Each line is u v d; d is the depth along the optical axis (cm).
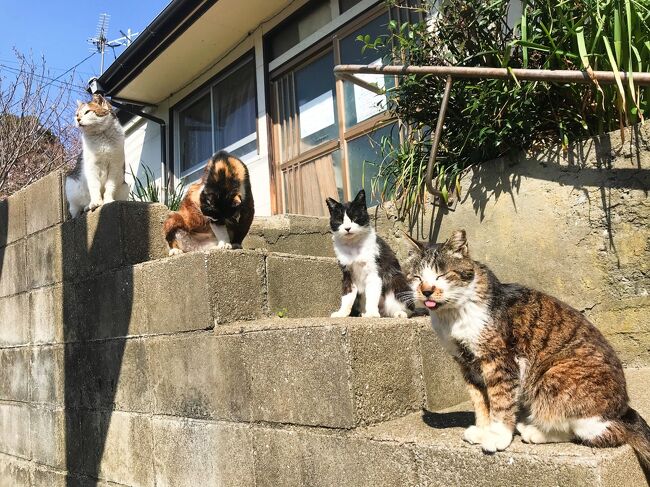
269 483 251
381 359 240
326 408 232
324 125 639
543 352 195
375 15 577
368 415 229
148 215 363
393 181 450
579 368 186
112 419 348
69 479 383
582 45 282
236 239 378
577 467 166
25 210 455
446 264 208
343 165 600
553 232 316
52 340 413
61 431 396
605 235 296
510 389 195
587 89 308
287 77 690
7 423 465
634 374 271
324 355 233
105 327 359
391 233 409
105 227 363
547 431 190
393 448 209
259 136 716
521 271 329
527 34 328
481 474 186
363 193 374
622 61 292
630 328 286
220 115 812
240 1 648
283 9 677
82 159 405
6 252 481
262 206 705
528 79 287
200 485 285
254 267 310
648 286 281
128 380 337
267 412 255
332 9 632
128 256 350
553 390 188
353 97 597
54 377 408
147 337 325
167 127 916
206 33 712
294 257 346
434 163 353
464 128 365
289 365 246
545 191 321
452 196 368
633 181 288
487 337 199
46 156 866
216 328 284
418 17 532
